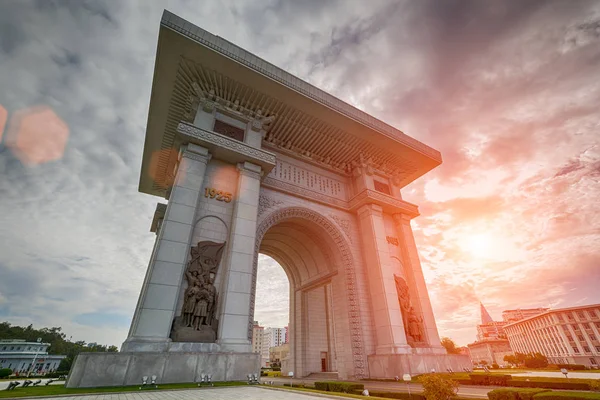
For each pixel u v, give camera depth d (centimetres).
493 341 12150
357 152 2906
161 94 2216
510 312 15812
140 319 1410
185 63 2033
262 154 2206
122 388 1166
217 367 1434
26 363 6425
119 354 1277
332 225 2633
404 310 2359
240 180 2080
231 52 2039
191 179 1878
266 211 2309
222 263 1806
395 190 3031
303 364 2847
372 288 2414
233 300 1672
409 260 2648
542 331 8838
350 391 1343
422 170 3194
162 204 2953
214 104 2206
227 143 2084
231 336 1573
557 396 906
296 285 3294
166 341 1407
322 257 2881
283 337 13900
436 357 2127
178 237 1683
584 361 7156
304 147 2789
